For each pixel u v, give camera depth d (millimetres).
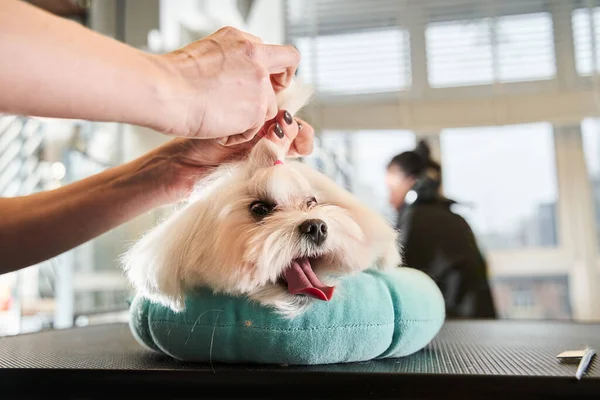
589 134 3047
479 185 3104
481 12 3107
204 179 812
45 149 2207
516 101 2977
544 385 572
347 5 3229
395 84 3131
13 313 1926
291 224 722
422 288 840
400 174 2264
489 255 3080
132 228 979
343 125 3102
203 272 719
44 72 469
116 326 1373
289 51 710
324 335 706
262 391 618
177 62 590
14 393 674
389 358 787
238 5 3045
